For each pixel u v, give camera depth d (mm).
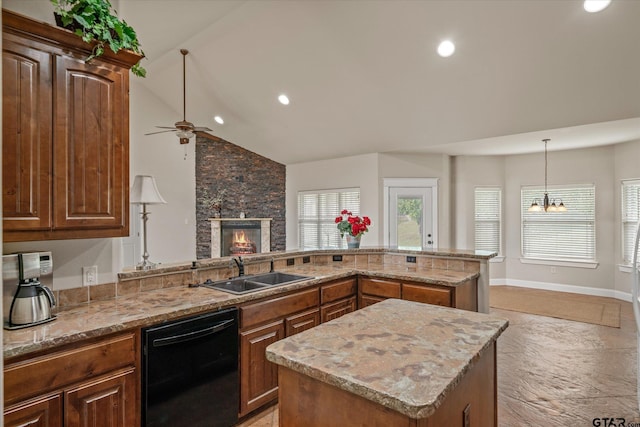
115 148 2033
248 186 7703
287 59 4254
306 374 1241
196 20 3666
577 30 3023
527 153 6543
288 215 7613
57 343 1586
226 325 2254
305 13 3512
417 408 983
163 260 6777
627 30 2924
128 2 3229
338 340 1476
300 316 2799
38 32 1735
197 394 2105
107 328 1749
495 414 1650
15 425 1479
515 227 6789
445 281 2879
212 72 5000
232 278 2996
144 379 1882
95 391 1712
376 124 5141
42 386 1554
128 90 2109
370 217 6195
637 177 5379
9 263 1761
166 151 6832
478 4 3010
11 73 1657
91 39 1882
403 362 1258
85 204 1910
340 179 6648
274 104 5336
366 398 1088
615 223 5781
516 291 6367
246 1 3330
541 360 3467
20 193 1688
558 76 3545
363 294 3365
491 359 1619
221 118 6332
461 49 3488
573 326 4477
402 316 1811
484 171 6789
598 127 4418
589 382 3010
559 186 6309
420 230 6215
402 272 3275
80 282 2199
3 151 1637
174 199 6973
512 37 3232
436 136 5184
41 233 1764
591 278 6047
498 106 4195
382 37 3568
